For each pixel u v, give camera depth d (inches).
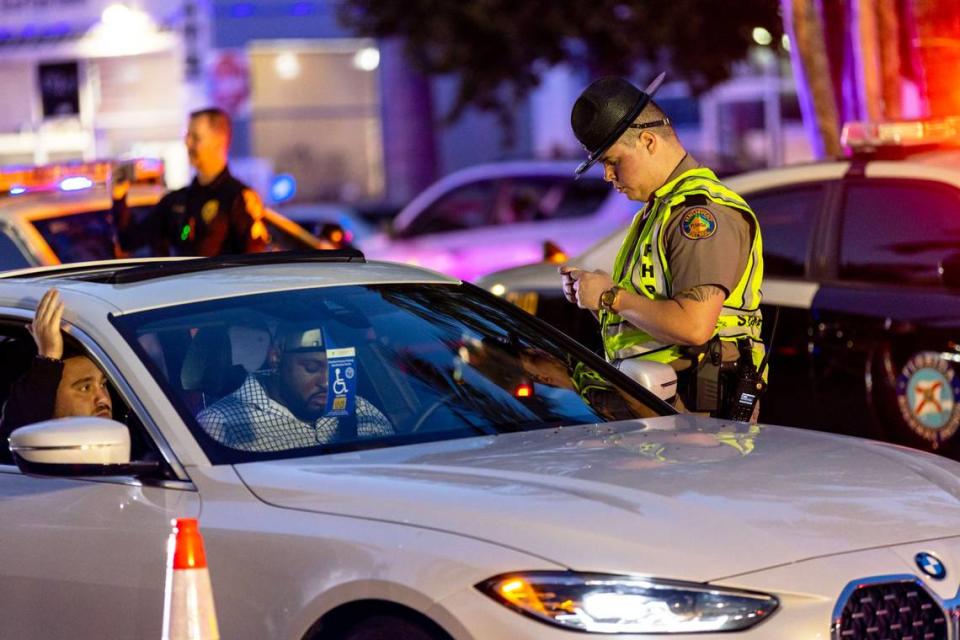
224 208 535.2
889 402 450.9
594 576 225.6
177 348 280.8
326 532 243.9
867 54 663.8
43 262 528.4
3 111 1523.1
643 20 1079.0
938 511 252.2
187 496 260.7
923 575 237.8
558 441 277.6
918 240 454.6
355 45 1531.7
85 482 271.9
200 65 1494.8
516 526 233.9
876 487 257.8
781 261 475.2
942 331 442.0
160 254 548.1
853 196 467.5
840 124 685.3
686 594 224.8
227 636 251.1
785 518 241.3
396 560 234.8
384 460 263.3
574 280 338.0
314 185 1537.9
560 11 1101.1
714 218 328.8
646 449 271.6
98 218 552.4
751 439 283.4
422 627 233.8
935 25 651.5
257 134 1525.6
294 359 287.7
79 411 287.4
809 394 464.4
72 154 1508.4
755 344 341.4
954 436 441.1
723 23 1082.7
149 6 1489.9
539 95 1514.5
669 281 334.3
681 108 1437.0
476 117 1552.7
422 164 1542.8
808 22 674.2
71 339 288.7
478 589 227.5
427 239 1040.8
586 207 991.0
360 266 325.7
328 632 245.8
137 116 1494.8
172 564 228.8
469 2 1113.4
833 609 228.7
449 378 296.4
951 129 480.4
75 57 1503.4
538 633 222.8
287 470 259.1
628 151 336.5
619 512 237.5
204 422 270.7
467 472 254.7
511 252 1006.4
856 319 455.5
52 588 271.6
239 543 250.8
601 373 317.1
